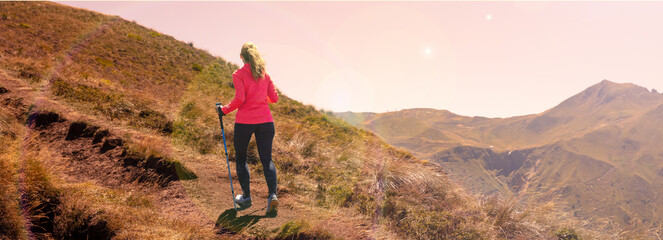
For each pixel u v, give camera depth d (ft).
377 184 17.35
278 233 11.23
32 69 28.43
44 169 11.87
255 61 11.80
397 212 14.32
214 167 17.11
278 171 17.93
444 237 12.98
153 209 11.69
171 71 63.67
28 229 9.53
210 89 50.31
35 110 18.37
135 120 21.89
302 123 41.52
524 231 14.40
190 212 12.03
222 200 13.53
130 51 68.13
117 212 10.41
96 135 16.83
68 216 10.05
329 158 22.25
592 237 13.92
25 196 10.29
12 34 50.19
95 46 61.67
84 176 13.61
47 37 57.36
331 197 15.62
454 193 17.67
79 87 25.73
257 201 13.97
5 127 15.51
